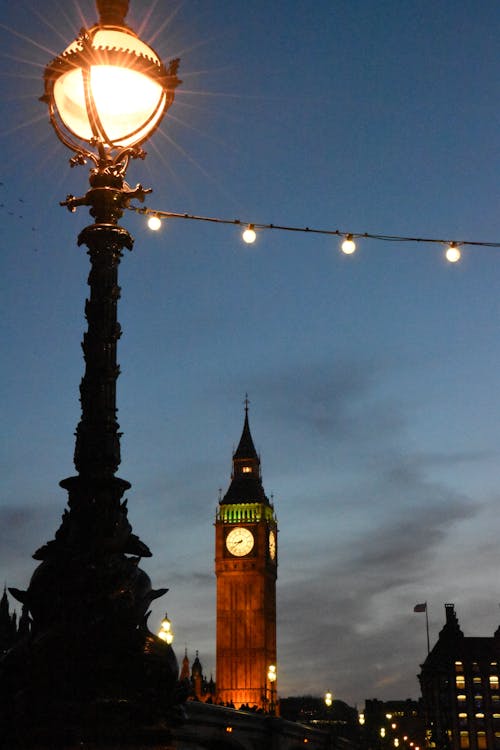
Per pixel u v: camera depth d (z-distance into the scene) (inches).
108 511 553.0
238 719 2659.9
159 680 529.3
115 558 545.6
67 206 599.5
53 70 569.3
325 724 7800.2
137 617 539.5
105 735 504.1
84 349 575.2
